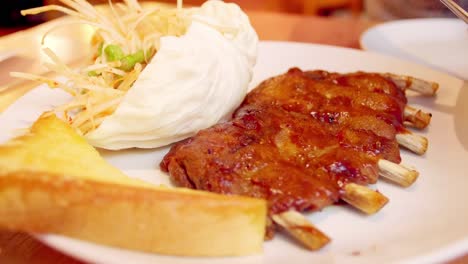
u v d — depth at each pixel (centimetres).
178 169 29
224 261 24
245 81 34
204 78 31
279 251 25
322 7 77
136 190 24
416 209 28
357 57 41
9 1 54
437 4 63
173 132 31
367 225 27
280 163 29
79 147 29
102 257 24
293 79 36
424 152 31
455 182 30
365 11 75
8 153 26
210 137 30
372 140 31
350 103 34
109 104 31
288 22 53
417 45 46
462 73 42
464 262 26
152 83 30
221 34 33
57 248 24
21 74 32
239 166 28
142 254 24
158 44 32
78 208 24
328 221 27
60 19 50
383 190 29
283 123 31
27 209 24
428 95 36
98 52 34
